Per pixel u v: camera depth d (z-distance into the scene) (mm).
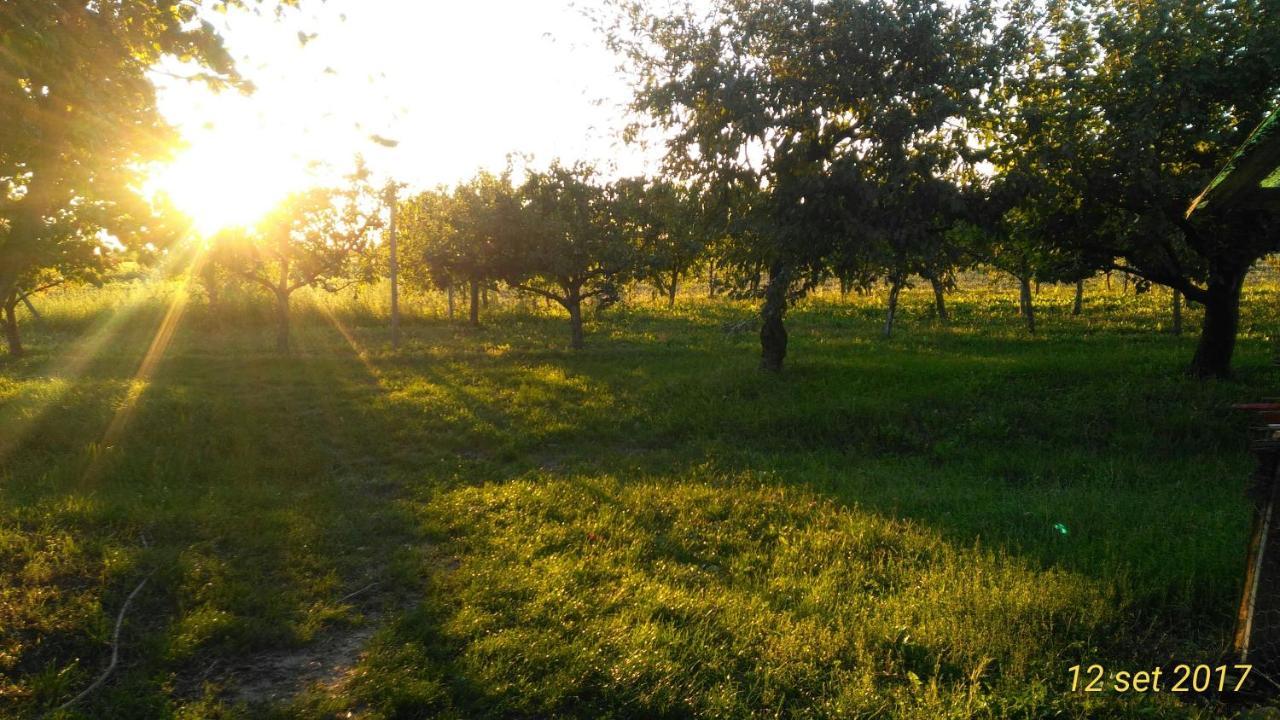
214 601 5512
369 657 4715
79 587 5602
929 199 11930
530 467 9805
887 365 16500
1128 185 11656
